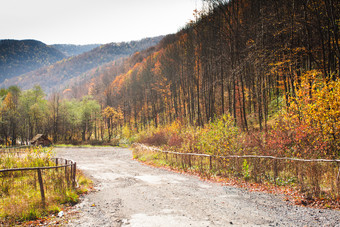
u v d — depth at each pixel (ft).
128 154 116.78
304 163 29.45
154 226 19.34
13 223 20.15
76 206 26.07
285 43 63.72
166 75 203.51
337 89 33.09
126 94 315.17
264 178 36.78
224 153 45.93
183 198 28.68
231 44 89.71
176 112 186.09
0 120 203.31
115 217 22.12
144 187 36.63
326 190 25.81
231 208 23.93
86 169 60.34
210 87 117.70
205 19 101.60
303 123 36.40
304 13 55.16
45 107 237.25
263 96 88.07
